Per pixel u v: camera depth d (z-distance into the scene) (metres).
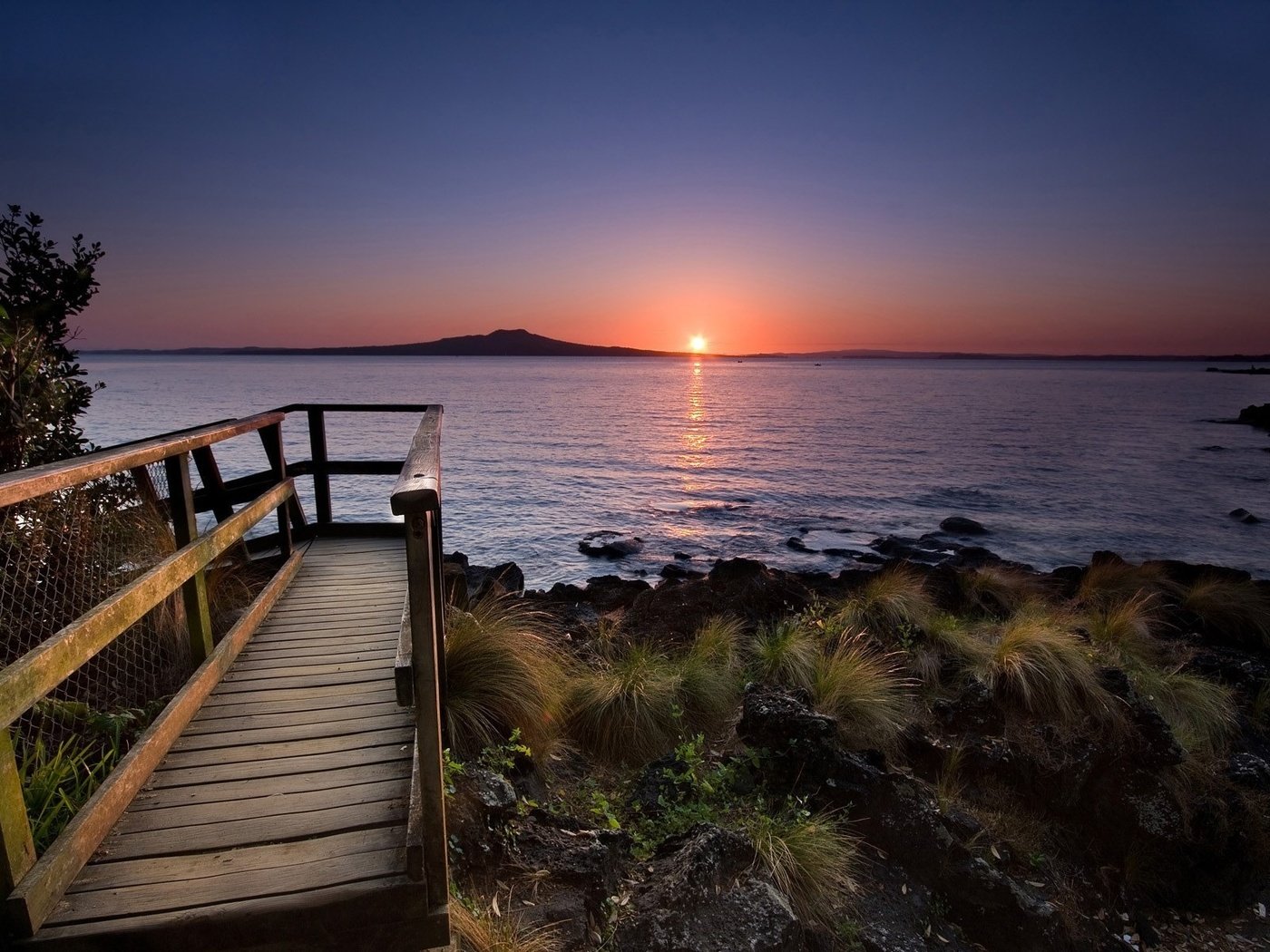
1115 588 11.88
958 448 50.47
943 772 5.93
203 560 4.15
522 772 4.93
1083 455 46.16
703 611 9.16
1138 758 6.07
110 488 5.22
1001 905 4.75
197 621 4.29
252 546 7.57
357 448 49.38
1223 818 5.89
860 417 79.50
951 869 4.88
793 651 7.23
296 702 4.14
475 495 32.47
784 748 5.50
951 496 31.95
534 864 3.93
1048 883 5.23
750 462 43.62
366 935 2.66
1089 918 5.09
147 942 2.45
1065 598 11.91
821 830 4.64
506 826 4.13
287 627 5.33
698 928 3.63
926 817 5.12
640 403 106.56
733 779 5.38
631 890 4.04
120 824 3.02
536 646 6.31
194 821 3.04
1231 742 7.21
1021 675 6.50
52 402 5.30
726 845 4.16
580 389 148.88
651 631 8.90
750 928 3.64
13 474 2.54
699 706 6.50
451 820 3.86
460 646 5.42
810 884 4.26
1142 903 5.68
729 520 27.14
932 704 6.79
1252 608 10.45
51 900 2.49
